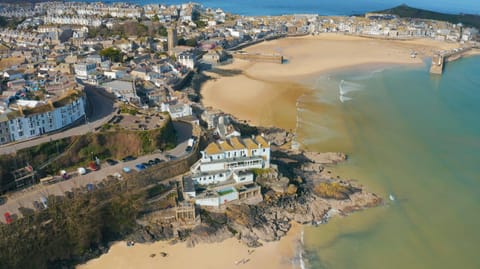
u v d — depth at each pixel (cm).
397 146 14900
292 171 12800
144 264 9012
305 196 11644
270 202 11169
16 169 10631
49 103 12519
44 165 11050
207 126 15488
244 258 9300
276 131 15825
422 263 9275
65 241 9181
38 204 9688
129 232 9925
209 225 10219
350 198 11638
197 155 12481
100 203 10050
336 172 13138
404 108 18725
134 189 10656
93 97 15938
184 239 9838
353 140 15362
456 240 10031
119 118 13662
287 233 10225
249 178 11544
